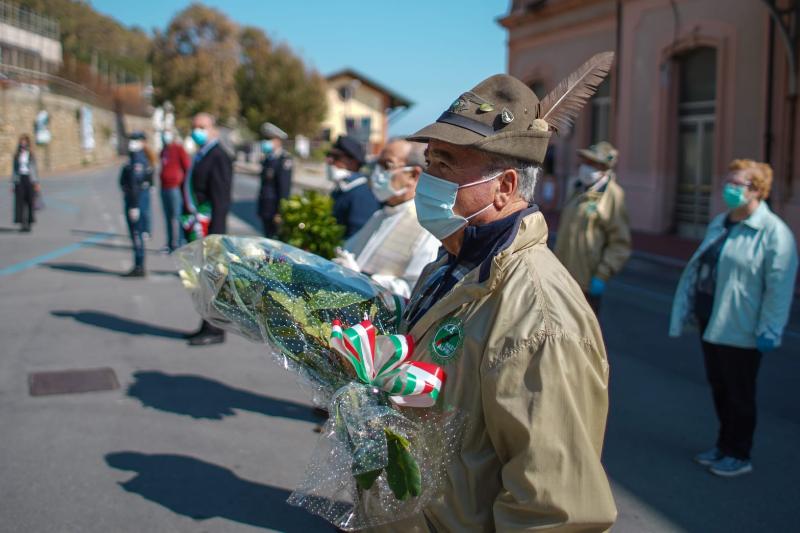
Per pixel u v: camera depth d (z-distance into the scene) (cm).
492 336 159
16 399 528
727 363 431
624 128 1858
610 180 582
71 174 3353
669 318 905
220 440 471
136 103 5728
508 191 179
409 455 165
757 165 424
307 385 195
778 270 409
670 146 1725
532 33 2244
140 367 611
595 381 155
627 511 395
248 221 1811
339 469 172
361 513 180
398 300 222
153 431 480
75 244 1301
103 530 357
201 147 671
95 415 504
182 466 430
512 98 176
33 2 6188
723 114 1544
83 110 3997
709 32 1573
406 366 166
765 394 606
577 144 2098
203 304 228
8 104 3014
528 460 149
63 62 4788
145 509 379
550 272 166
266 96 5228
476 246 181
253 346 686
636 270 1324
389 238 367
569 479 147
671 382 629
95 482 406
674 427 521
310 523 373
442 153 180
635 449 480
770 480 436
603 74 206
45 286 922
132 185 984
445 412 166
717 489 423
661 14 1716
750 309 420
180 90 6059
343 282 216
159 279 995
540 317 156
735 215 433
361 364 174
